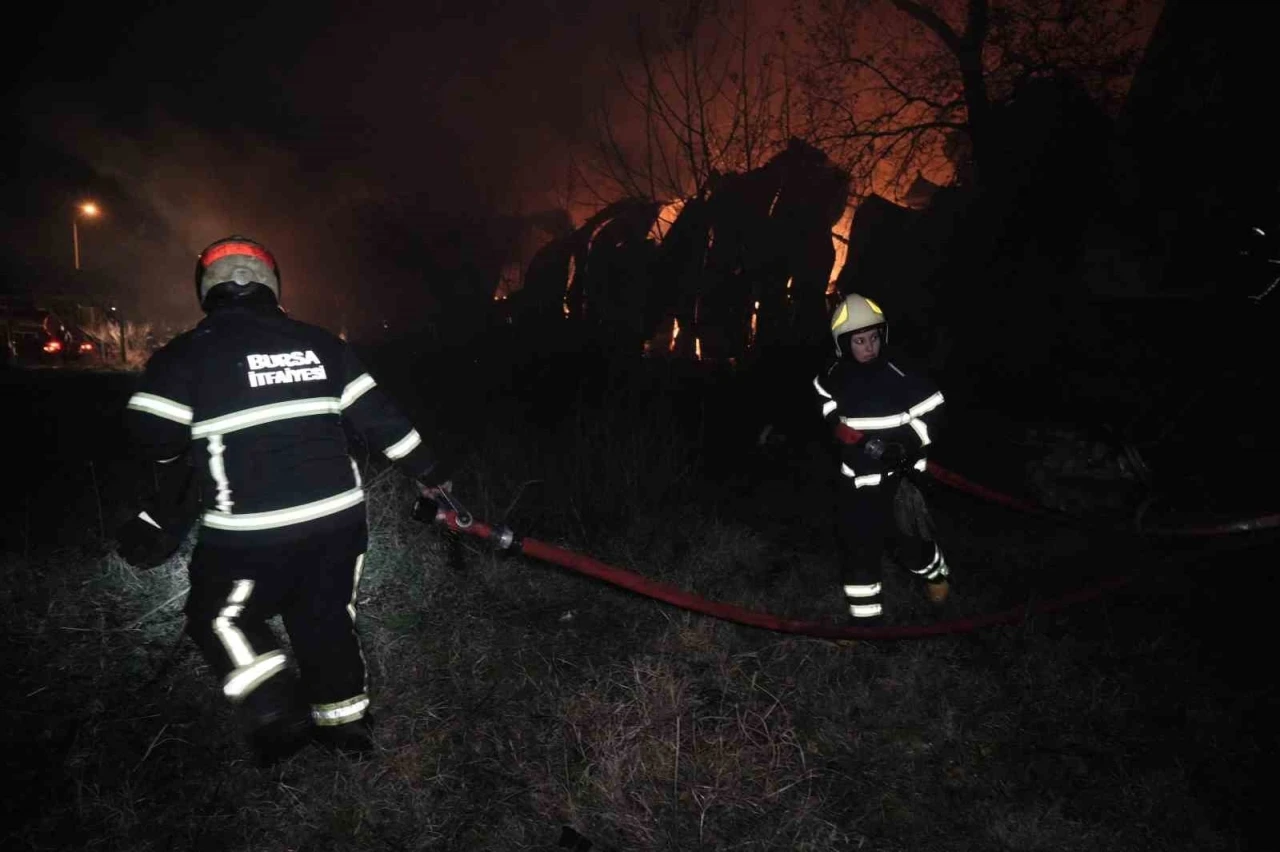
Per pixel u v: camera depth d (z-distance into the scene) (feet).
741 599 15.81
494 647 13.56
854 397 14.16
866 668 13.44
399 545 16.71
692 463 24.79
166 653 12.96
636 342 35.14
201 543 9.93
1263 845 9.92
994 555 19.34
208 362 9.77
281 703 9.64
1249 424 23.43
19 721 11.26
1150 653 14.30
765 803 10.17
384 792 10.14
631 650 13.73
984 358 32.19
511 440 24.02
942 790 10.73
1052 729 12.01
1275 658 14.28
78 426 31.30
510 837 9.65
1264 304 25.49
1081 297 31.78
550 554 11.46
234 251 10.55
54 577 15.06
